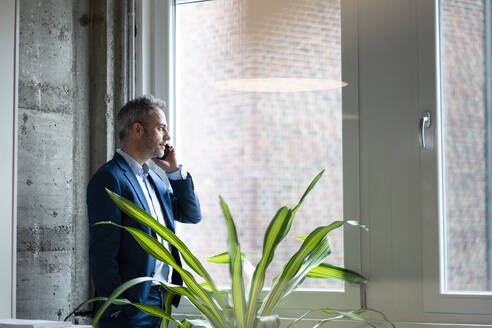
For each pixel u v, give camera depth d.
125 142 2.47
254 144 2.70
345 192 2.55
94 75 2.72
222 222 2.74
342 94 2.57
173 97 2.84
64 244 2.53
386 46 2.53
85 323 2.59
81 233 2.63
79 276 2.61
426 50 2.47
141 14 2.81
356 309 2.51
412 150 2.48
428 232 2.44
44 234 2.44
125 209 1.98
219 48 2.78
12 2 2.18
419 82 2.48
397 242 2.48
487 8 2.43
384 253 2.49
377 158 2.52
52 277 2.47
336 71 2.60
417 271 2.45
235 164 2.73
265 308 2.02
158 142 2.47
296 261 2.02
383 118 2.52
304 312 2.58
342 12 2.58
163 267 2.43
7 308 2.12
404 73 2.50
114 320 2.26
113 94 2.73
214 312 2.00
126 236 2.31
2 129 2.12
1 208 2.11
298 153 2.63
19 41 2.37
